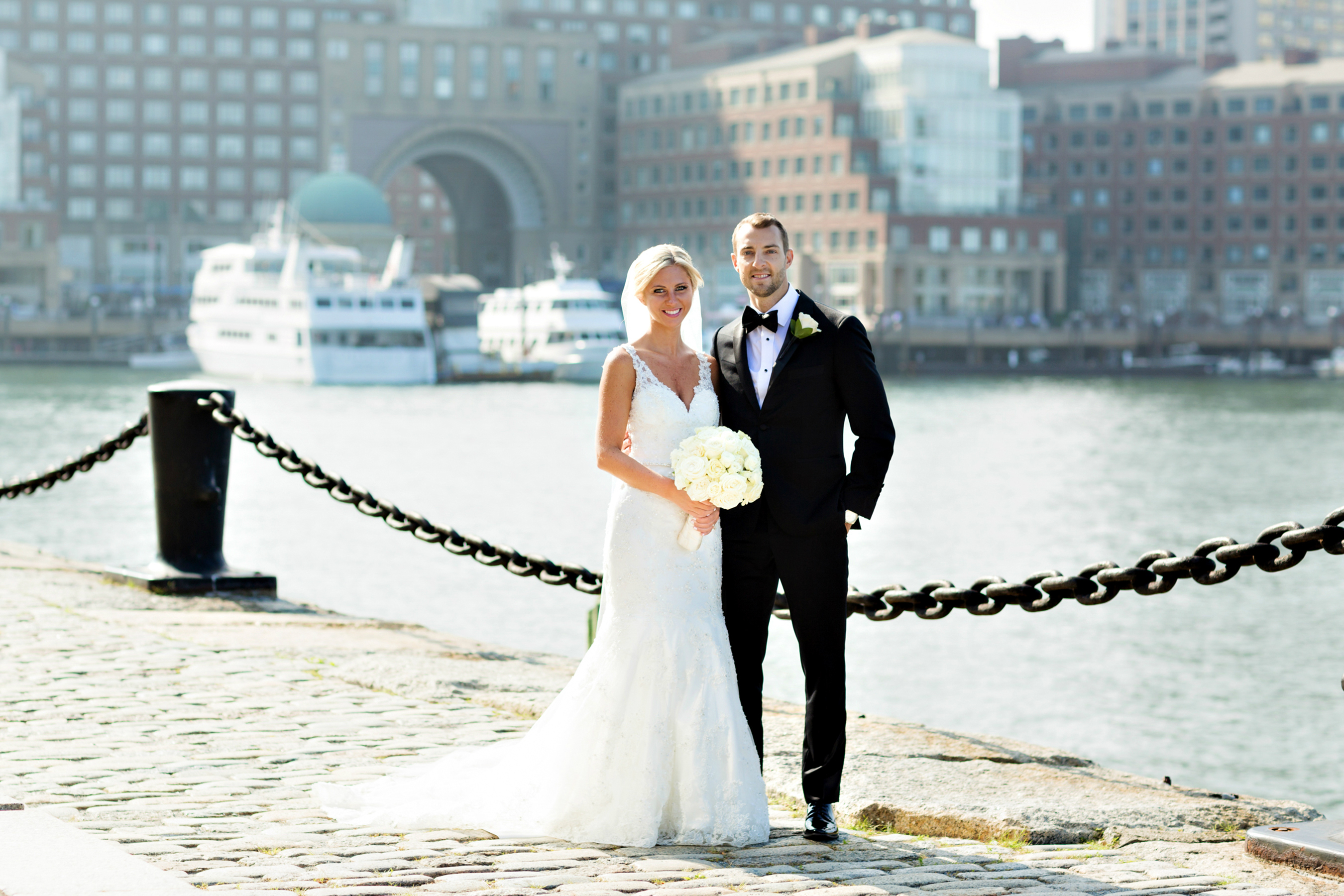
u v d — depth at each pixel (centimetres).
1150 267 14925
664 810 564
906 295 13162
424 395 10312
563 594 3148
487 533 4247
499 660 919
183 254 15175
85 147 14988
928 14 17362
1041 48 16138
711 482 545
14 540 3912
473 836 557
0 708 762
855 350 564
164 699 787
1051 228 13700
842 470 570
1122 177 14950
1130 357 14050
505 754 607
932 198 13312
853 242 13262
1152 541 4306
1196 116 14638
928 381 12888
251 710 767
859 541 4241
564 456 6538
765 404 570
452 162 17775
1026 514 4906
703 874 509
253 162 15312
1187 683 2464
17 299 13900
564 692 575
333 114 15425
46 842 488
